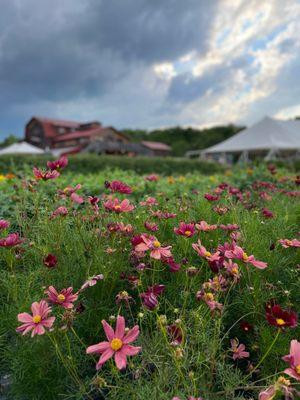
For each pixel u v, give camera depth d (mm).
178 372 1248
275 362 1496
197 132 75500
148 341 1508
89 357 1527
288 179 5613
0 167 10133
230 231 2045
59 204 2727
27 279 1719
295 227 2594
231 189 3623
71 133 60094
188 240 2031
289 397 1155
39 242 2051
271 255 1975
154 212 2307
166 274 1985
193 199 3363
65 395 1339
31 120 62781
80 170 11805
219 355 1450
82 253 1894
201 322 1403
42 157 12148
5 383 1493
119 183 2086
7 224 1891
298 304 1843
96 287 1782
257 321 1688
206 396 1280
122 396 1302
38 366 1399
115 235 1950
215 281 1463
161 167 13812
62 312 1548
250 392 1471
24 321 1225
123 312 1758
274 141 17781
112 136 53781
